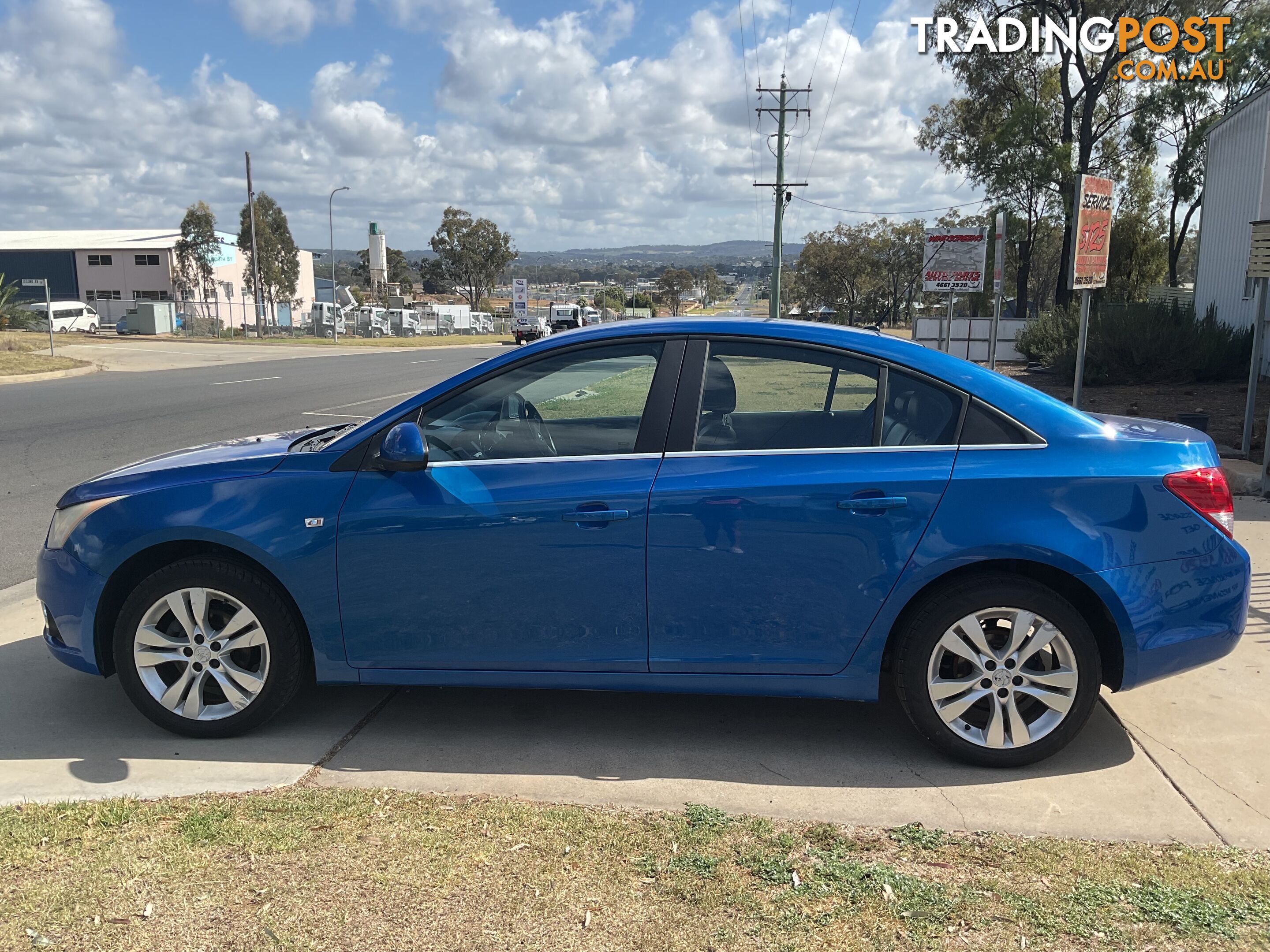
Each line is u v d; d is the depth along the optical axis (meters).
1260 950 2.50
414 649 3.74
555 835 3.05
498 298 179.75
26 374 21.55
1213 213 22.94
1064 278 36.41
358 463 3.73
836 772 3.62
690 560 3.57
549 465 3.66
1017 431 3.58
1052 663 3.58
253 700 3.80
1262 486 8.09
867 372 3.67
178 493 3.77
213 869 2.83
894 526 3.50
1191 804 3.35
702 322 3.83
